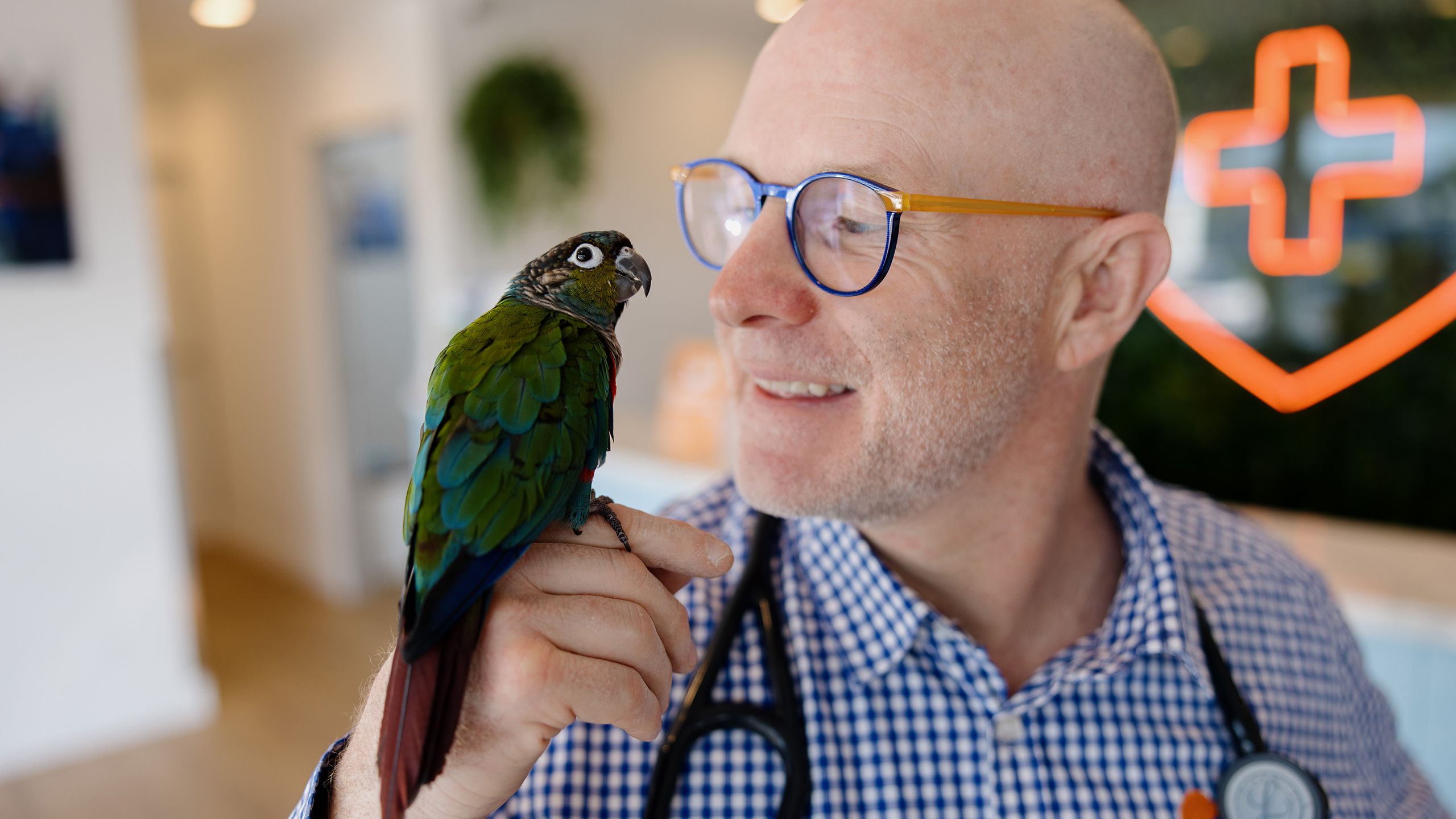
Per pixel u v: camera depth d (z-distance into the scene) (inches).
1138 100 32.4
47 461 121.6
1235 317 134.2
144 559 129.7
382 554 189.9
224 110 197.6
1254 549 40.4
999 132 29.0
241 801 111.9
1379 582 69.5
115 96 123.0
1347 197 120.6
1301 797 31.7
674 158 191.6
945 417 29.6
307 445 189.2
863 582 32.5
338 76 169.6
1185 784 32.7
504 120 156.9
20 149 115.9
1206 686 33.0
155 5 148.5
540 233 166.2
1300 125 123.6
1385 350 120.9
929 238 28.5
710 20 186.9
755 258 28.9
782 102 29.9
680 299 194.1
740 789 31.1
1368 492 127.9
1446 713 63.8
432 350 163.0
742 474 31.0
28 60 116.0
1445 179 116.3
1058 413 33.3
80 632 125.5
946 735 31.8
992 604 34.4
